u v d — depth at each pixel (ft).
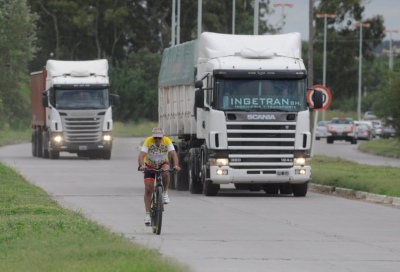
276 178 251.80
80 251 128.36
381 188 251.19
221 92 251.39
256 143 251.39
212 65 254.06
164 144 171.83
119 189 278.05
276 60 255.70
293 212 213.66
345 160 414.82
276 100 252.83
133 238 158.92
